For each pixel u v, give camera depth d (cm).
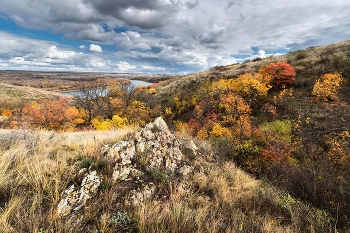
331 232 334
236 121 1864
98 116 3109
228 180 486
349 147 1085
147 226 267
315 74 2309
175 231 267
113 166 370
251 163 1023
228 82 2881
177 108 3481
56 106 2997
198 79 4191
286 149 1172
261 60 4253
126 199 307
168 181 376
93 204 284
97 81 4288
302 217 368
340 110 1542
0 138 453
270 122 1792
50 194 279
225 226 299
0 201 260
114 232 253
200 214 304
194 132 2116
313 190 483
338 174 812
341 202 437
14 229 220
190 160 504
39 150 409
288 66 2369
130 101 3853
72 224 245
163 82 6378
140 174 369
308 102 1919
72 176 327
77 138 591
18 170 311
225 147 1178
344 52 2436
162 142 484
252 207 385
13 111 4250
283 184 585
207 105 2606
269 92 2409
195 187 409
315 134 1279
